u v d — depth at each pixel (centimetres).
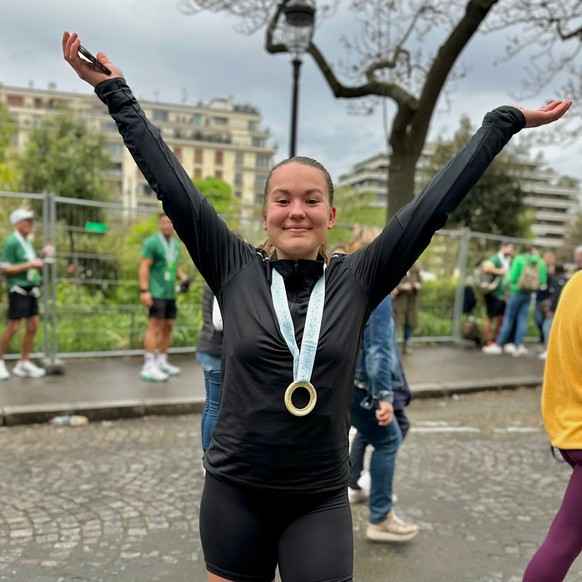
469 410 726
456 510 417
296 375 173
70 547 349
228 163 10081
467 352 1096
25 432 578
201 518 189
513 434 617
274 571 195
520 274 1059
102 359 887
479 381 838
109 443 548
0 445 535
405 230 187
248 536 183
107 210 884
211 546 186
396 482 466
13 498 414
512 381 850
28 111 8912
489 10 812
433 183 189
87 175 3481
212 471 185
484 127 192
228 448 180
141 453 518
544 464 518
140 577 320
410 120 922
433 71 877
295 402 174
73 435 571
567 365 235
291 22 928
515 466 512
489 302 1122
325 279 186
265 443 175
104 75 191
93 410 623
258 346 176
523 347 1184
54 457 503
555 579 230
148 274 754
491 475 488
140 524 380
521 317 1075
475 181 189
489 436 607
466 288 1170
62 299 861
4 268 712
